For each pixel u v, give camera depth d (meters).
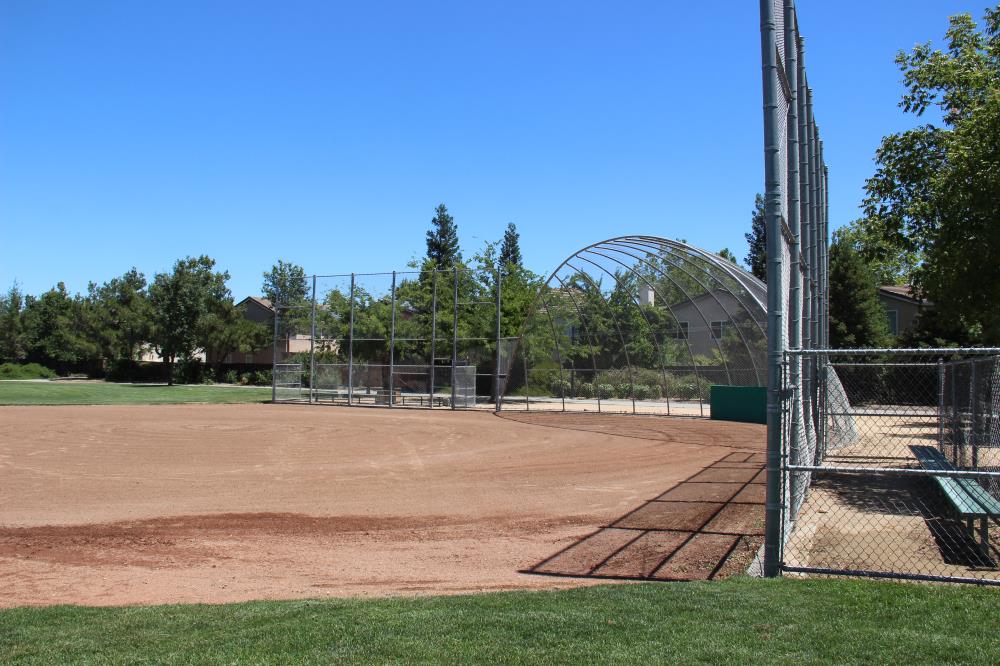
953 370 11.20
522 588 6.26
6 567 7.13
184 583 6.59
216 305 55.59
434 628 4.56
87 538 8.33
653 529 8.57
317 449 16.48
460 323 30.91
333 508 10.05
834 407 16.78
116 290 62.31
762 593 5.31
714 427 21.59
